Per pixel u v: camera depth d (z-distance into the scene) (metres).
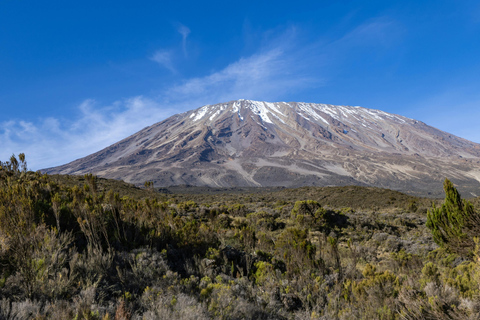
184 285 5.44
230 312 4.66
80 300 3.86
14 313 3.51
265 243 11.07
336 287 6.45
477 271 6.32
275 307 5.44
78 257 5.38
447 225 11.37
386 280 6.43
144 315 3.96
